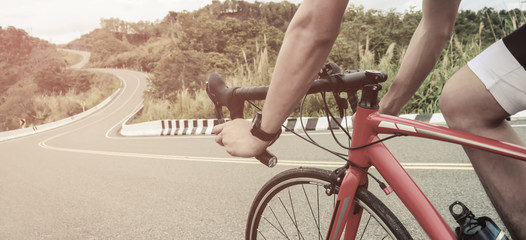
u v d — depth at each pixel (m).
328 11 0.74
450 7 1.06
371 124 1.05
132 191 4.39
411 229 2.35
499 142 0.89
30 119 81.31
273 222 2.42
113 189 4.62
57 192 4.88
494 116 0.91
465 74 0.94
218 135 1.11
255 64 10.96
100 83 121.25
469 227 1.01
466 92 0.92
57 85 121.62
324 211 2.42
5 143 23.62
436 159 3.92
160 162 6.26
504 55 0.85
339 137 6.18
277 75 0.85
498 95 0.87
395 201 2.89
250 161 5.29
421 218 0.96
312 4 0.75
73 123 48.25
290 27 0.81
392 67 7.73
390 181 1.02
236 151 1.02
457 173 3.35
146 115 21.25
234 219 3.04
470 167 3.49
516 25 6.05
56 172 6.59
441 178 3.27
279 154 5.39
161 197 3.96
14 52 191.38
